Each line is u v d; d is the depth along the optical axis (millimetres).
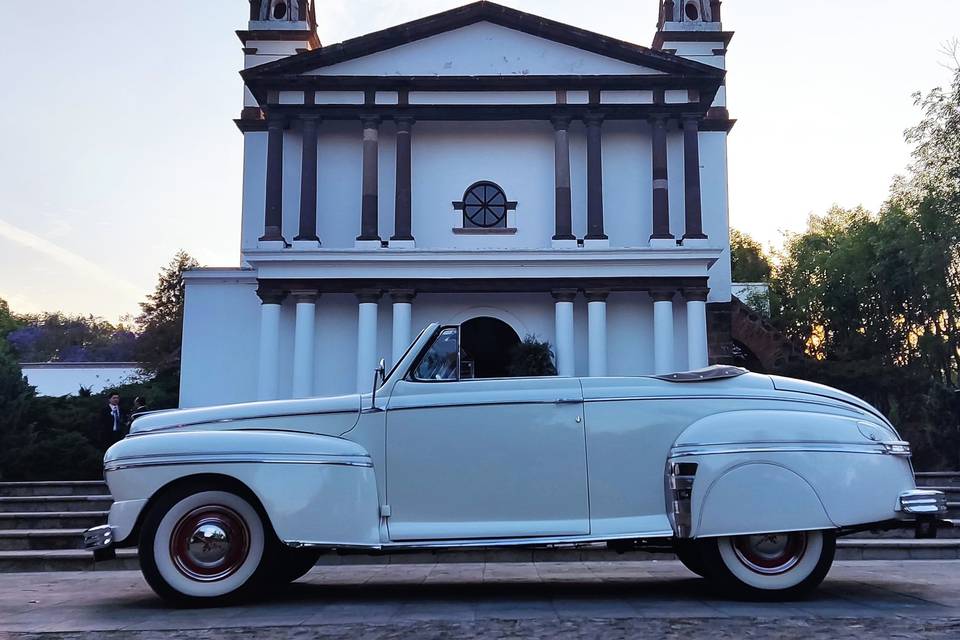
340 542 6129
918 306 40094
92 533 6230
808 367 31594
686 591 6898
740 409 6484
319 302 22750
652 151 23562
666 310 21984
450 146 24172
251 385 23547
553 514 6289
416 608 6074
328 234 23781
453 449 6352
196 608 6195
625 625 5250
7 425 21734
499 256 21938
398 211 22531
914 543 9961
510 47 23406
